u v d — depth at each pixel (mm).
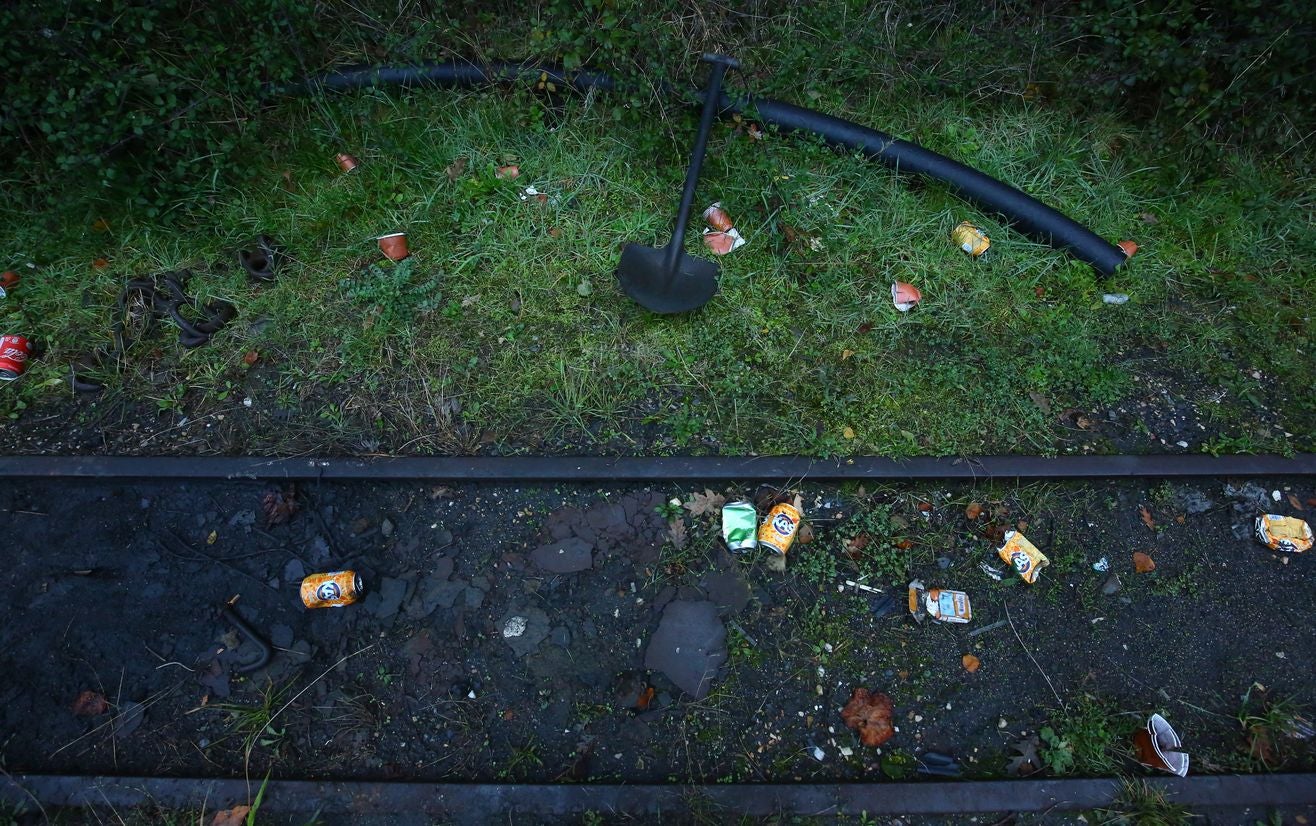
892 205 3723
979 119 4090
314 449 3020
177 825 2471
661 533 2936
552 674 2730
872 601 2859
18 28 3092
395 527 2947
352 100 3832
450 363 3232
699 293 3285
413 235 3586
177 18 3586
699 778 2574
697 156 3387
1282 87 3736
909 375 3266
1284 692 2797
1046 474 3023
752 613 2826
